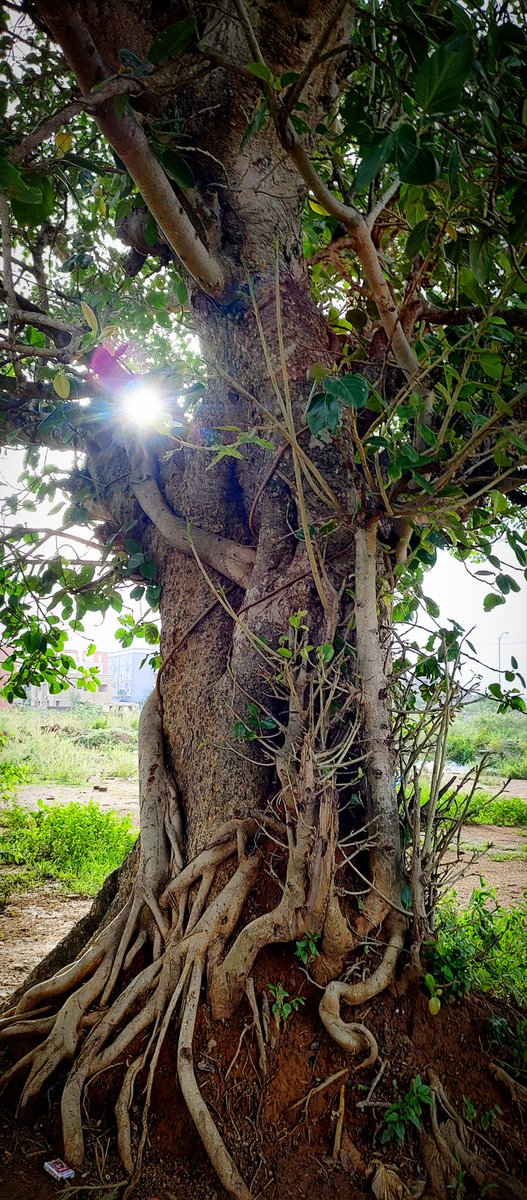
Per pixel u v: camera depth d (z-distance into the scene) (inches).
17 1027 134.1
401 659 149.5
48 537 184.7
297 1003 123.4
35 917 268.1
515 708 146.6
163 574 172.7
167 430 132.9
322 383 106.7
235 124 138.4
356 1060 120.0
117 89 85.0
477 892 214.5
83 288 223.1
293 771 126.6
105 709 1199.6
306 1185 108.9
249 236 145.6
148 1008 124.9
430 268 141.7
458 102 78.6
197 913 133.1
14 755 700.0
